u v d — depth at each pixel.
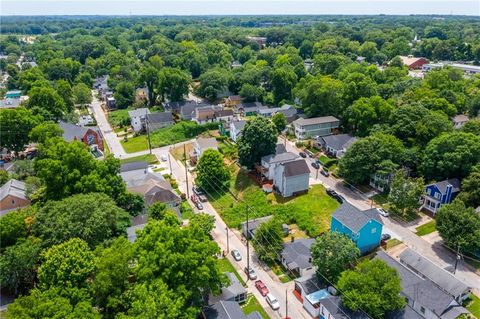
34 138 75.31
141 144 94.38
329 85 94.38
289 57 148.88
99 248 41.75
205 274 36.72
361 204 63.06
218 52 176.12
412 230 56.78
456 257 50.38
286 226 57.16
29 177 61.53
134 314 33.00
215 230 59.59
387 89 98.25
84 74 149.75
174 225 45.12
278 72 116.56
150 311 31.58
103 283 35.75
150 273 35.59
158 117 104.75
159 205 55.59
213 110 105.50
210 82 126.88
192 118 108.88
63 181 52.28
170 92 121.88
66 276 36.59
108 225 46.16
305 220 59.28
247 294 45.59
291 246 51.84
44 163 52.41
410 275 44.28
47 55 172.75
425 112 73.81
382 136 69.00
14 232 43.81
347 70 116.94
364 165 65.88
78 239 39.72
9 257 40.12
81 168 54.44
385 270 39.62
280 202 64.94
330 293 44.06
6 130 76.56
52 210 45.38
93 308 35.25
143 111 106.00
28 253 40.41
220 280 40.44
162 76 119.00
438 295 40.91
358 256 50.31
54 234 42.84
